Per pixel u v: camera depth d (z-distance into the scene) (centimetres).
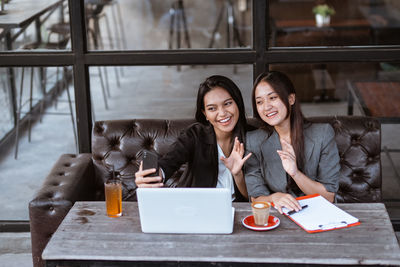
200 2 726
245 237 181
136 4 716
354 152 255
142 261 171
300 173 218
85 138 294
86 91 288
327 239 178
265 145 230
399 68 405
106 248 176
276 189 230
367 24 564
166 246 176
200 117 237
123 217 199
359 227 185
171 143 262
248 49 281
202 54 280
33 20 295
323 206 201
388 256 167
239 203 208
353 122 257
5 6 293
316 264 166
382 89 363
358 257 166
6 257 288
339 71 470
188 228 183
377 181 256
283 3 641
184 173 239
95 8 667
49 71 370
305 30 553
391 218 292
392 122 323
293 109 226
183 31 700
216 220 180
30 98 363
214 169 232
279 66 469
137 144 264
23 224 299
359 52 276
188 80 565
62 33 294
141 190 179
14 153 352
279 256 167
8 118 348
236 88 228
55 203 229
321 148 228
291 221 192
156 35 692
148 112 496
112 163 265
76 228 190
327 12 570
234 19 706
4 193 321
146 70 596
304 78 473
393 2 620
